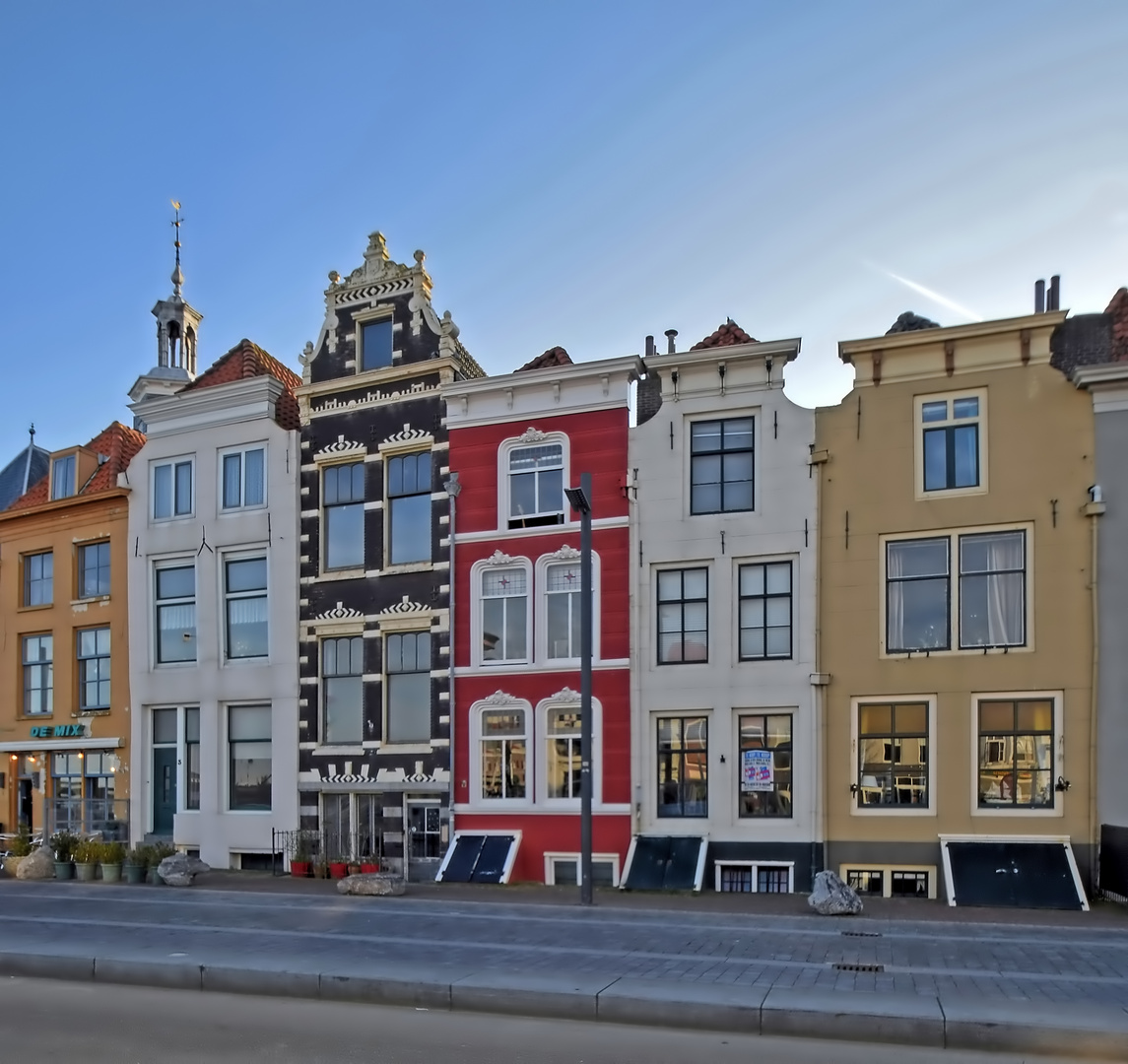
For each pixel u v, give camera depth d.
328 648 23.56
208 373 26.70
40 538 27.92
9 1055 8.51
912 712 18.48
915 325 19.78
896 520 18.83
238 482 24.92
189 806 24.61
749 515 19.80
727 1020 9.14
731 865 19.08
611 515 20.88
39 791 27.19
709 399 20.39
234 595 24.72
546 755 20.95
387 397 23.28
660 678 20.03
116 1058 8.38
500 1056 8.30
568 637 21.14
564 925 14.11
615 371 21.02
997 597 18.22
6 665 28.11
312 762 23.08
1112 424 17.67
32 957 12.07
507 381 21.83
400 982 10.29
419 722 22.34
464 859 20.56
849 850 18.45
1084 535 17.64
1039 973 10.62
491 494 22.02
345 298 24.14
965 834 17.67
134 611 25.67
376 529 23.12
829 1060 8.18
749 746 19.48
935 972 10.66
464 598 21.97
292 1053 8.45
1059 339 19.27
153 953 12.16
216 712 24.34
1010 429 18.30
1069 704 17.41
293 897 17.80
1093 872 16.94
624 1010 9.45
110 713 26.02
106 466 28.44
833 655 18.94
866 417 19.25
